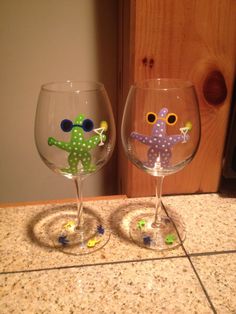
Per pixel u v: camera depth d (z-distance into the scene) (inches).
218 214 17.3
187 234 15.7
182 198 18.9
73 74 21.8
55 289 12.6
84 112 13.8
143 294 12.3
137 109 14.4
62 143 13.8
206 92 16.9
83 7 20.2
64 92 13.4
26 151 23.8
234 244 15.1
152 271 13.4
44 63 21.2
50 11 20.0
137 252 14.5
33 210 18.0
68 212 17.8
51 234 15.8
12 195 25.1
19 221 16.9
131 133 14.7
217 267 13.7
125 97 18.4
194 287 12.7
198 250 14.6
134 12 15.1
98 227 16.2
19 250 14.7
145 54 15.9
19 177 24.6
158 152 14.4
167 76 16.5
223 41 16.0
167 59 16.1
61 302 12.0
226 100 17.1
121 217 17.1
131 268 13.6
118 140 22.6
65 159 14.2
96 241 15.1
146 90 14.0
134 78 16.4
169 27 15.5
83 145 13.7
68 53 21.2
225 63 16.4
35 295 12.4
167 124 14.2
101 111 13.9
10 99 22.0
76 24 20.6
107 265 13.8
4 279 13.1
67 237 15.5
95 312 11.6
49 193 25.1
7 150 23.6
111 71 22.0
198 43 15.9
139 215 17.3
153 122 14.2
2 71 21.1
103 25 20.8
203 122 17.5
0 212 17.7
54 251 14.6
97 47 21.3
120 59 19.9
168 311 11.7
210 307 11.8
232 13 15.5
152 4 15.0
